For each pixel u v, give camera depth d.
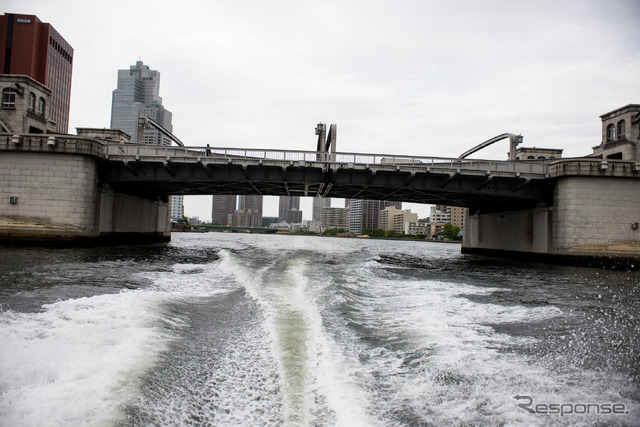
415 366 6.95
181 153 37.78
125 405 4.87
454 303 13.85
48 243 32.03
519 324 10.86
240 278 17.61
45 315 8.98
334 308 11.87
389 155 37.16
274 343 7.67
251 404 5.16
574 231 33.66
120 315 9.24
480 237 54.94
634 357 7.98
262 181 38.47
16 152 33.06
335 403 5.19
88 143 33.47
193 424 4.57
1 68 146.50
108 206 38.16
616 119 41.19
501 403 5.54
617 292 17.73
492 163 37.47
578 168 33.59
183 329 8.68
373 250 64.81
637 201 33.62
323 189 45.75
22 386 5.12
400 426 4.69
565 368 7.21
